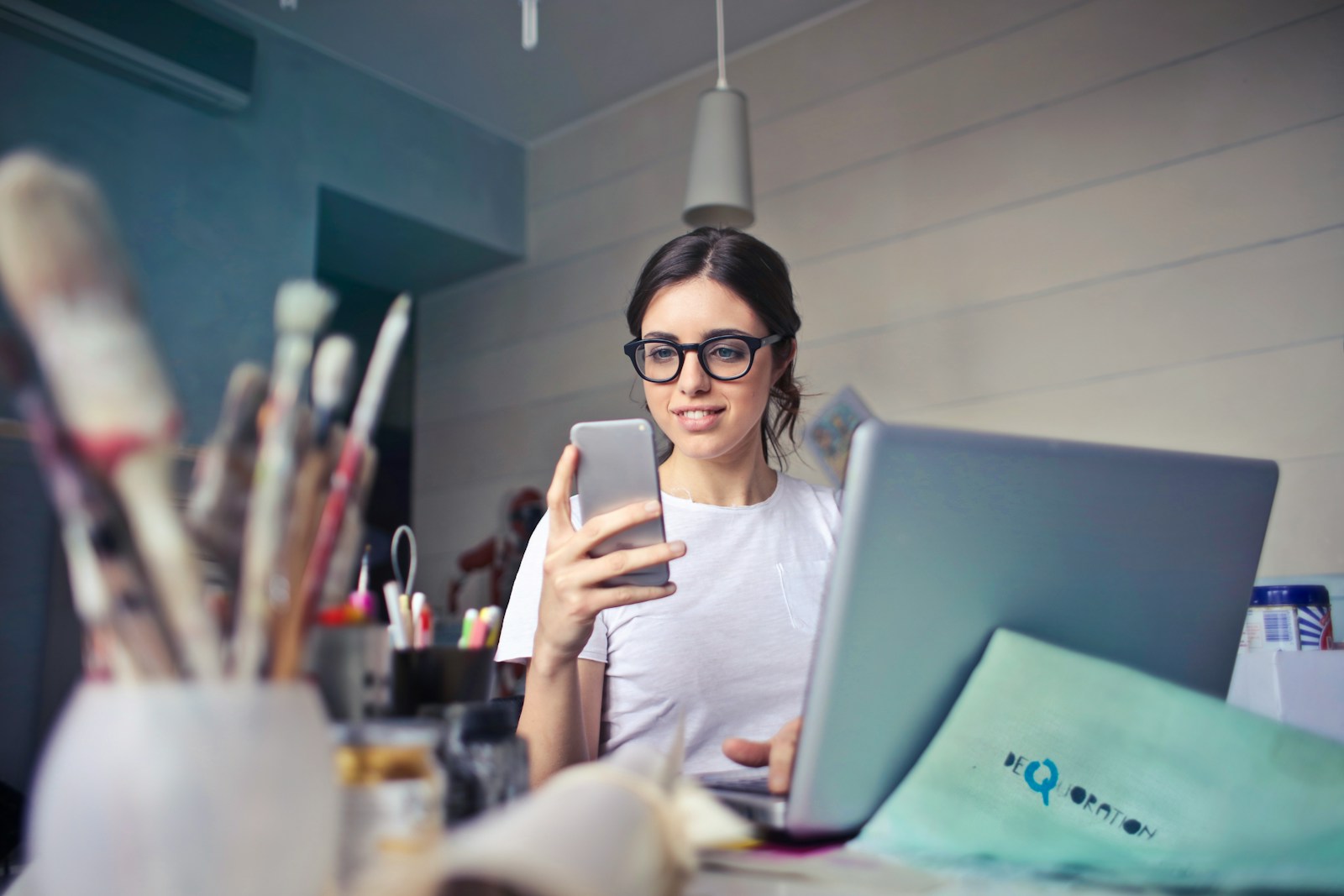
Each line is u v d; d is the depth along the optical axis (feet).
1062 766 2.10
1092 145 10.88
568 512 3.26
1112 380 10.41
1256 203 9.78
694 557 4.64
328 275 16.44
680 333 4.57
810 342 12.65
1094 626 2.52
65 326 1.15
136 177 11.54
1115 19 10.89
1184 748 2.05
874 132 12.53
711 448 4.57
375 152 14.02
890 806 2.15
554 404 15.33
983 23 11.82
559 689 3.22
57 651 10.41
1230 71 10.09
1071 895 1.83
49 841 1.19
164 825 1.14
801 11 13.01
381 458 16.67
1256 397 9.55
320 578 1.37
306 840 1.24
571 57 13.74
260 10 12.52
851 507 2.09
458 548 16.07
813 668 2.15
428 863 1.28
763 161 13.48
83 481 1.18
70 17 10.52
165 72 11.39
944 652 2.30
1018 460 2.28
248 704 1.22
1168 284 10.21
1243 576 2.78
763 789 2.64
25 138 10.68
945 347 11.59
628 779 1.54
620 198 14.96
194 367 11.75
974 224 11.59
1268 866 1.85
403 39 13.23
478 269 16.39
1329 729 4.83
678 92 14.44
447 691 2.22
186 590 1.22
